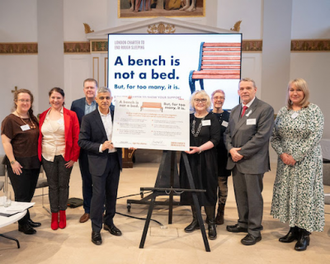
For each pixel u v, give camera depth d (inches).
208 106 104.7
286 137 99.5
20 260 87.3
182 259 88.6
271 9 254.5
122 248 95.6
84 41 266.1
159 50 239.0
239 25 252.7
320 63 254.7
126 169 230.2
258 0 255.9
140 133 95.1
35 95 272.8
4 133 102.3
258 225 100.6
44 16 267.1
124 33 243.6
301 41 255.0
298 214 96.3
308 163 94.9
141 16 265.3
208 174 101.8
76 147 110.9
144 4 264.1
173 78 239.8
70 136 109.2
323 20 252.4
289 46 255.8
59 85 270.7
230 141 105.4
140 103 96.3
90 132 100.3
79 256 90.0
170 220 117.6
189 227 110.3
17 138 104.0
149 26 250.4
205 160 102.4
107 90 99.4
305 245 96.0
